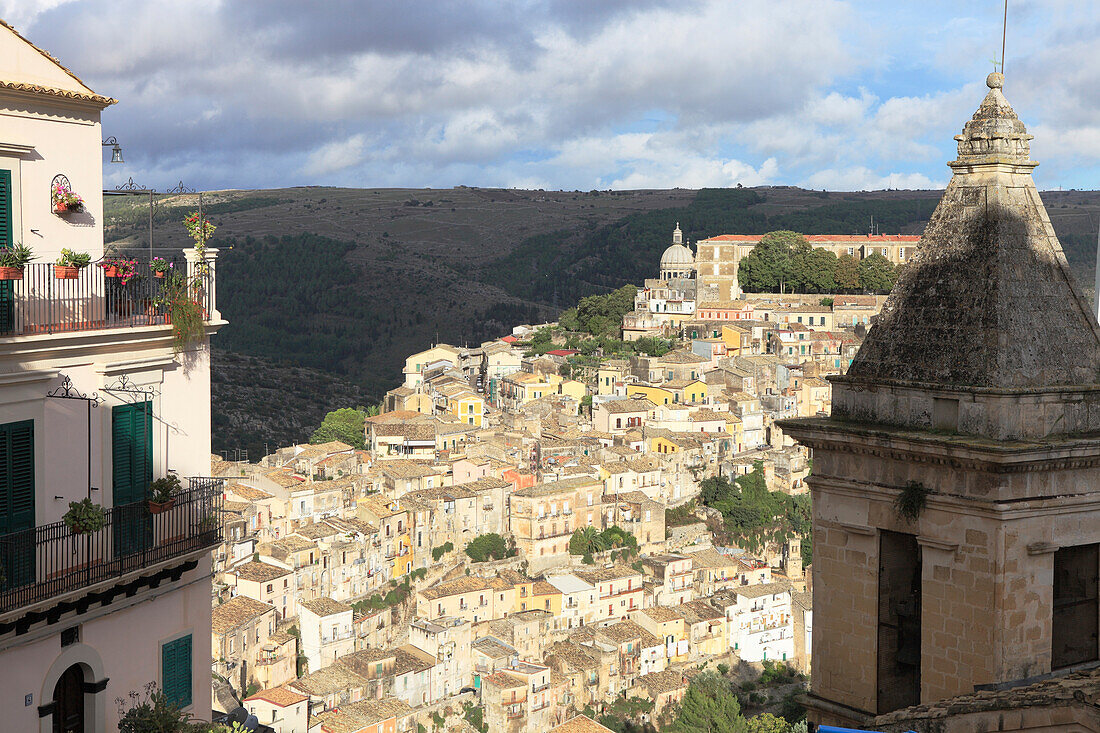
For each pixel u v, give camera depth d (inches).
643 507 7647.6
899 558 869.8
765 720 4220.0
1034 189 860.0
